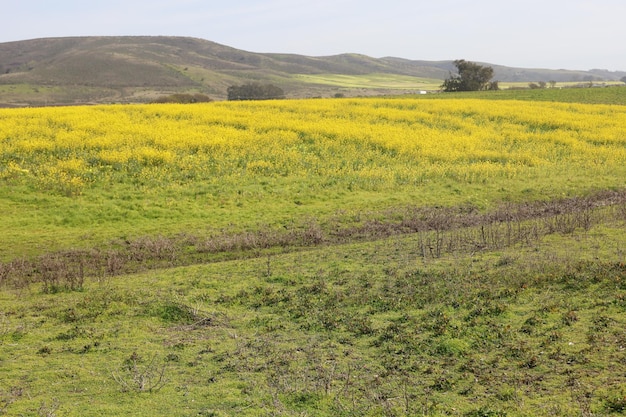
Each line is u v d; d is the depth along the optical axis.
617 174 28.39
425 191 24.55
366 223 19.95
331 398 7.32
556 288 11.20
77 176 23.73
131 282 13.45
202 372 8.25
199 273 14.00
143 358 8.80
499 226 18.55
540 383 7.54
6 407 7.15
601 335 8.87
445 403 7.14
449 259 14.06
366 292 11.71
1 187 21.97
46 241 17.59
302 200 22.77
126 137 29.66
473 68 98.81
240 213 20.95
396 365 8.34
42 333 9.99
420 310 10.53
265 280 12.98
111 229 18.91
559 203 22.94
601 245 14.47
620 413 6.62
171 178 24.59
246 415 6.91
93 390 7.71
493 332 9.27
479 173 27.28
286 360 8.59
